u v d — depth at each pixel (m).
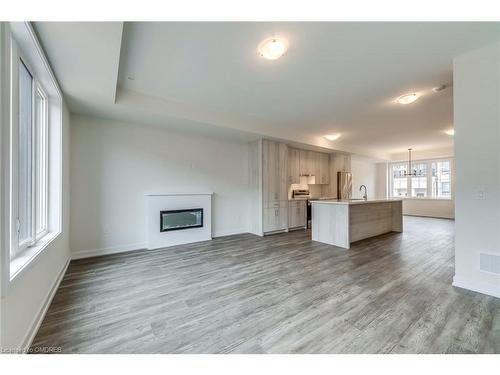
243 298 2.26
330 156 7.39
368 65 2.54
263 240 4.82
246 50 2.25
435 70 2.65
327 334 1.69
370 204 5.04
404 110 3.99
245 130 4.43
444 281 2.64
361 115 4.26
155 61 2.45
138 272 2.96
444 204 8.03
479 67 2.25
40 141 2.50
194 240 4.64
